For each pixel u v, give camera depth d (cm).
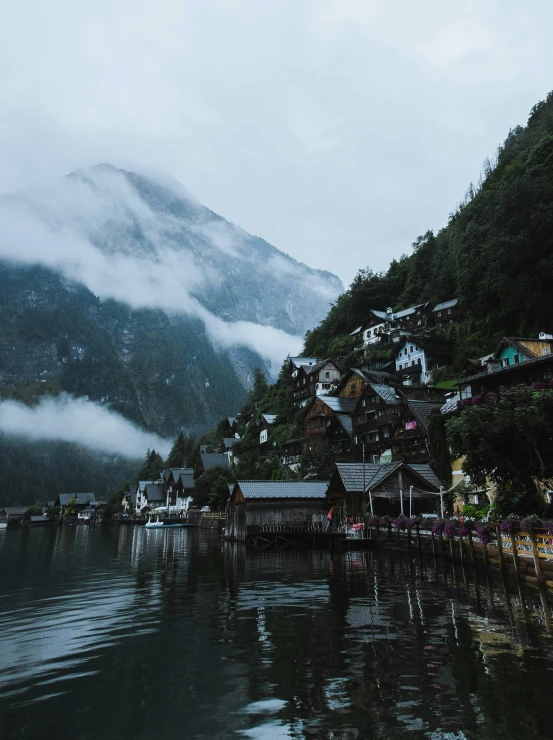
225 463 12488
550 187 7462
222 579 3042
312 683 1252
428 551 3659
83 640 1695
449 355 8906
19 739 1019
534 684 1200
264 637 1680
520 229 7450
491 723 1017
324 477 7250
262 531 5619
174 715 1105
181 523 11650
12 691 1261
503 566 2522
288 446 9575
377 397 7356
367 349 10931
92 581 3047
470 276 8850
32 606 2300
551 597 2094
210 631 1778
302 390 11119
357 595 2391
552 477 2945
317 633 1708
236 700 1169
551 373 4022
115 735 1026
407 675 1283
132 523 14825
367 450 7256
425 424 5916
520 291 7162
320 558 4159
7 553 5203
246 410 15688
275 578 3038
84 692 1245
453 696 1148
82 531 11425
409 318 11131
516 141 12050
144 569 3625
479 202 10281
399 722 1032
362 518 5138
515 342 5156
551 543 2108
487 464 2998
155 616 2036
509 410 2808
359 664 1376
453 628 1717
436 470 5278
